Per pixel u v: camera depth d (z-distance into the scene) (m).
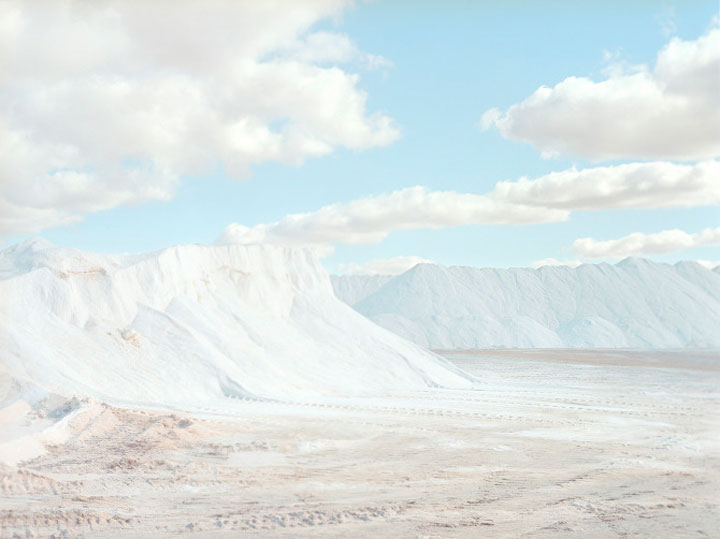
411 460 11.30
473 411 18.11
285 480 9.66
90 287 21.58
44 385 15.89
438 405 19.52
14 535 6.84
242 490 9.03
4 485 8.80
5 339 16.62
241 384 20.41
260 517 7.57
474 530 6.99
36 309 19.23
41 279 20.25
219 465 10.66
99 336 19.69
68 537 6.82
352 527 7.16
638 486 8.85
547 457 11.59
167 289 23.95
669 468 9.69
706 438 9.03
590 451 12.12
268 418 16.03
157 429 13.02
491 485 9.36
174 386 19.41
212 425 14.15
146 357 20.14
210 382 20.34
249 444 12.27
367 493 8.88
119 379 18.38
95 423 13.23
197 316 23.61
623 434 14.13
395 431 14.43
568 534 6.70
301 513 7.70
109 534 6.92
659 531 6.58
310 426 14.85
